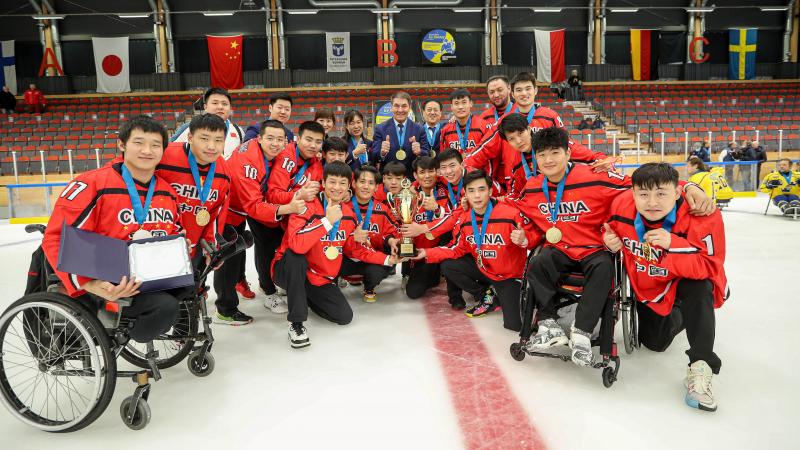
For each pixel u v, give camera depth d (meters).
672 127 17.28
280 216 3.29
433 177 4.30
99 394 2.00
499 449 1.88
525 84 3.86
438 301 4.00
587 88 21.77
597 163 2.71
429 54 21.23
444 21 21.91
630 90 21.62
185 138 3.71
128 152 2.21
